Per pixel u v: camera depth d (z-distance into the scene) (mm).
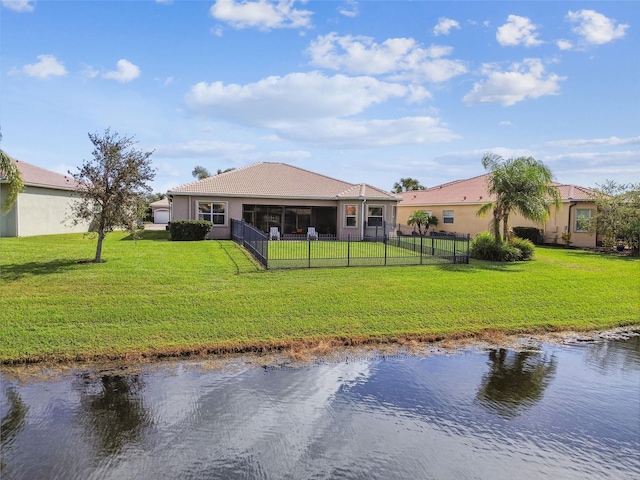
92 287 10820
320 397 6410
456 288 12336
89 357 7652
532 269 15969
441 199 33594
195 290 11039
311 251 19359
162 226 44031
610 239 22859
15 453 4746
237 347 8328
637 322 10984
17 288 10508
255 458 4770
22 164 24281
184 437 5172
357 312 10234
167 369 7359
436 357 8289
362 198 25641
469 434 5441
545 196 19953
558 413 6074
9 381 6723
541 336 9781
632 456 5027
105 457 4715
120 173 13117
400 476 4516
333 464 4695
